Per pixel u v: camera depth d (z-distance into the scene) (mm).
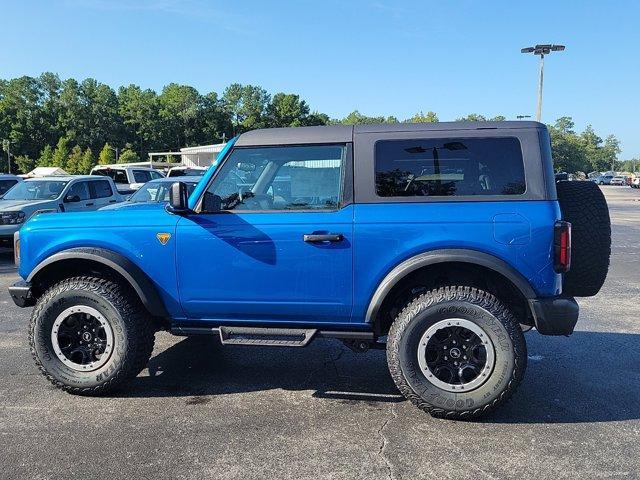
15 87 112062
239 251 4004
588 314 6969
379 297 3822
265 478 3102
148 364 5062
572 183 4098
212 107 129625
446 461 3277
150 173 21406
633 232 16344
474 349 3787
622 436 3605
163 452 3395
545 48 32594
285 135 4047
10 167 102375
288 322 4105
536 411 4004
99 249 4211
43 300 4262
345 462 3271
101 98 119375
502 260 3703
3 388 4461
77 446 3471
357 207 3877
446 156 3844
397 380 3871
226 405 4133
